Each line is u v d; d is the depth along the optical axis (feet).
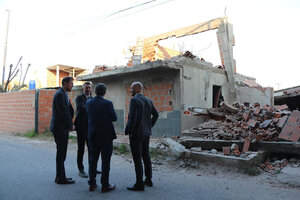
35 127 40.45
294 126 20.08
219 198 13.03
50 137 37.42
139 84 15.05
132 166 20.01
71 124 15.12
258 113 24.40
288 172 17.12
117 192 13.66
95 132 13.79
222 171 18.29
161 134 32.07
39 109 40.52
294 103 44.70
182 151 21.45
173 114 30.71
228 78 38.22
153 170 18.92
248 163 17.88
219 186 15.14
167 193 13.69
